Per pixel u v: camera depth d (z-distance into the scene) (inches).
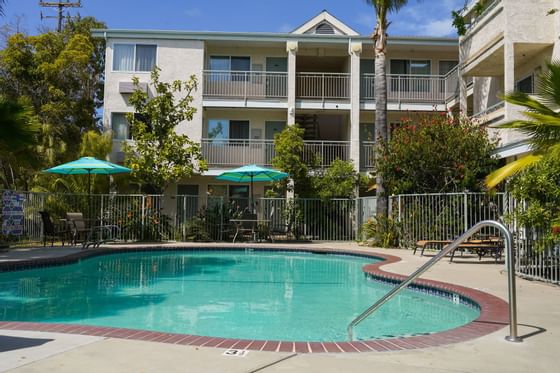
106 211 659.4
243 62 878.4
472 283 297.9
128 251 537.6
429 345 159.3
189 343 159.2
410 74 866.1
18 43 872.3
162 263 479.8
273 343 160.9
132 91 816.3
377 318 247.1
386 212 607.2
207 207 717.9
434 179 584.4
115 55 831.7
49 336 166.6
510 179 339.6
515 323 165.8
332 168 743.7
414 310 267.1
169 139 665.0
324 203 722.8
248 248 585.0
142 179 673.0
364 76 863.1
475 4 677.9
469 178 547.5
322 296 310.0
